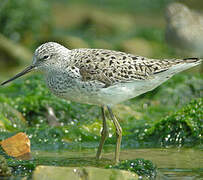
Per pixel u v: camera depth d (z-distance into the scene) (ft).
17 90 55.01
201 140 42.63
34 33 82.53
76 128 45.78
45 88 53.47
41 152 41.19
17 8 81.10
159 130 44.29
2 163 33.53
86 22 98.12
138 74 38.01
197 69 67.00
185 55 70.44
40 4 83.76
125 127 47.03
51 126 46.93
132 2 113.60
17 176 33.35
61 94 39.45
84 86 37.91
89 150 42.06
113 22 97.76
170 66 38.29
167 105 54.29
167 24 72.54
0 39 76.84
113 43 86.38
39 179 30.48
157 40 86.79
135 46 80.64
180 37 69.56
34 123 49.24
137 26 98.63
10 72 71.67
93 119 49.01
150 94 56.29
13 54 75.10
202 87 55.62
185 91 55.36
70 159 38.52
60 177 30.68
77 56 38.91
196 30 68.64
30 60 75.97
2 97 51.60
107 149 42.32
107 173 31.30
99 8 109.70
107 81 37.68
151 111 52.49
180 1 87.30
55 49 39.09
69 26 96.84
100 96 38.17
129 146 43.29
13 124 47.60
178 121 43.83
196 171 33.88
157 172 33.73
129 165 33.99
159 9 107.86
